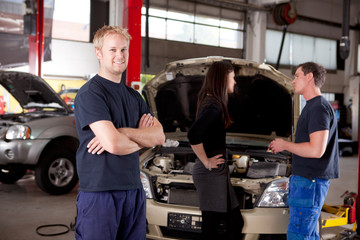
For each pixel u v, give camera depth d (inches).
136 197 70.1
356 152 460.4
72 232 138.4
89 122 63.2
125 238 70.2
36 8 313.3
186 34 531.8
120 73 68.3
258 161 133.2
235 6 531.5
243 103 132.7
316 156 82.7
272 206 99.2
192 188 109.7
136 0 205.8
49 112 219.9
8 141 183.8
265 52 585.3
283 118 130.0
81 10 475.8
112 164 65.5
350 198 142.6
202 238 92.4
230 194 91.3
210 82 88.8
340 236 135.8
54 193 196.2
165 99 137.1
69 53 460.1
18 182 230.2
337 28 660.1
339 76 664.4
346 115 553.9
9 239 129.6
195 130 84.7
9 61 380.2
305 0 612.1
